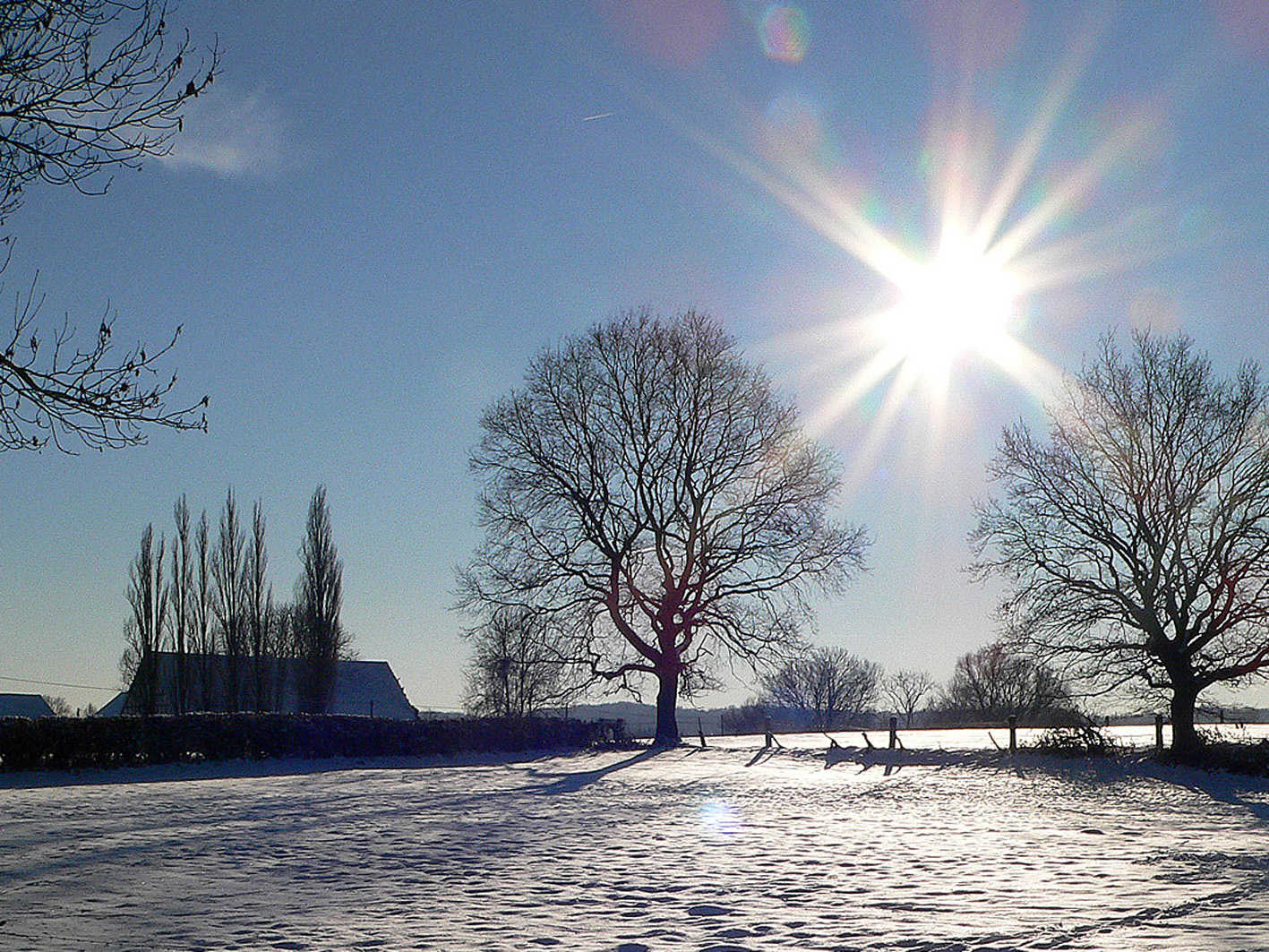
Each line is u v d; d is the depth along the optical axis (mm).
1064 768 33281
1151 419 36719
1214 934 9336
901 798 24672
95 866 14375
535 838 17156
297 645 66125
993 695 81500
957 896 11711
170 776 32156
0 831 18328
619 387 47875
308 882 13008
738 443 47719
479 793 25516
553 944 9539
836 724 120875
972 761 35062
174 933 10086
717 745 47156
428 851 15719
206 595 62219
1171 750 34281
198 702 66250
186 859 15016
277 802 23422
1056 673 38094
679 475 47562
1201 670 35719
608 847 16062
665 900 11641
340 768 35406
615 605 47094
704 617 47781
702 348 47969
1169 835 17812
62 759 33219
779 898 11672
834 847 16031
